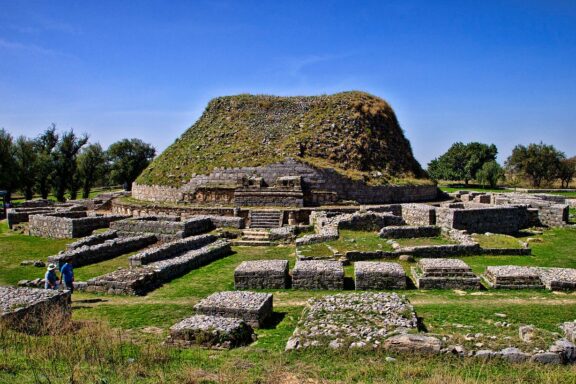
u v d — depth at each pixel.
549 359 9.93
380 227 28.50
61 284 18.72
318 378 9.32
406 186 43.62
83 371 9.43
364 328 11.66
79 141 75.06
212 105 55.00
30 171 69.00
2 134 65.25
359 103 49.84
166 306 16.33
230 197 39.62
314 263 19.62
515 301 16.17
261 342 12.18
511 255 23.62
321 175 39.94
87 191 78.31
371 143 46.62
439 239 25.27
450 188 89.00
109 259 25.17
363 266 19.00
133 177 92.19
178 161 46.81
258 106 52.31
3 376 9.00
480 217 29.80
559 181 104.50
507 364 9.91
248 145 45.47
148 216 33.47
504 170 98.19
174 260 22.17
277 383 9.02
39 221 34.22
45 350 10.66
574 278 17.70
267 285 18.75
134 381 8.98
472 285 17.94
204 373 9.51
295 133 46.75
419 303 15.95
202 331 11.72
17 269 24.00
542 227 34.59
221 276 21.14
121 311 15.64
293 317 14.76
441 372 9.34
